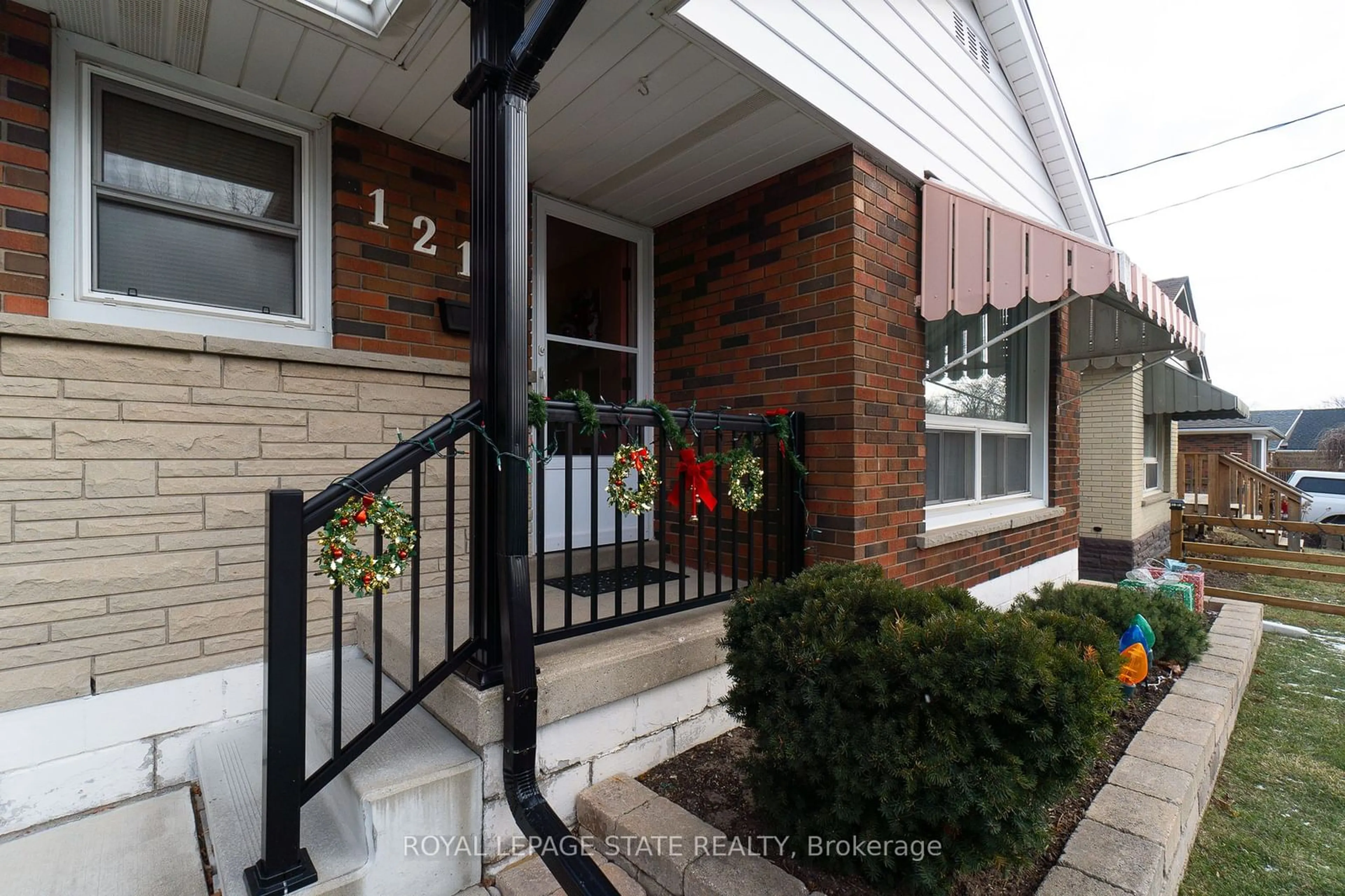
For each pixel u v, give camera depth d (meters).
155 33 2.28
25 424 1.98
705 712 2.63
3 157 2.09
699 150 3.20
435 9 2.15
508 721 1.85
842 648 1.69
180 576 2.27
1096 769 2.43
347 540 1.73
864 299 3.19
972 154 4.16
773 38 2.61
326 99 2.72
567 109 2.83
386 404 2.80
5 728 1.97
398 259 3.03
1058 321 5.36
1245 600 6.52
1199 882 2.16
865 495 3.16
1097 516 8.32
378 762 1.88
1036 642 1.60
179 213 2.56
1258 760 3.07
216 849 1.75
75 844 1.93
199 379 2.31
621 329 4.18
